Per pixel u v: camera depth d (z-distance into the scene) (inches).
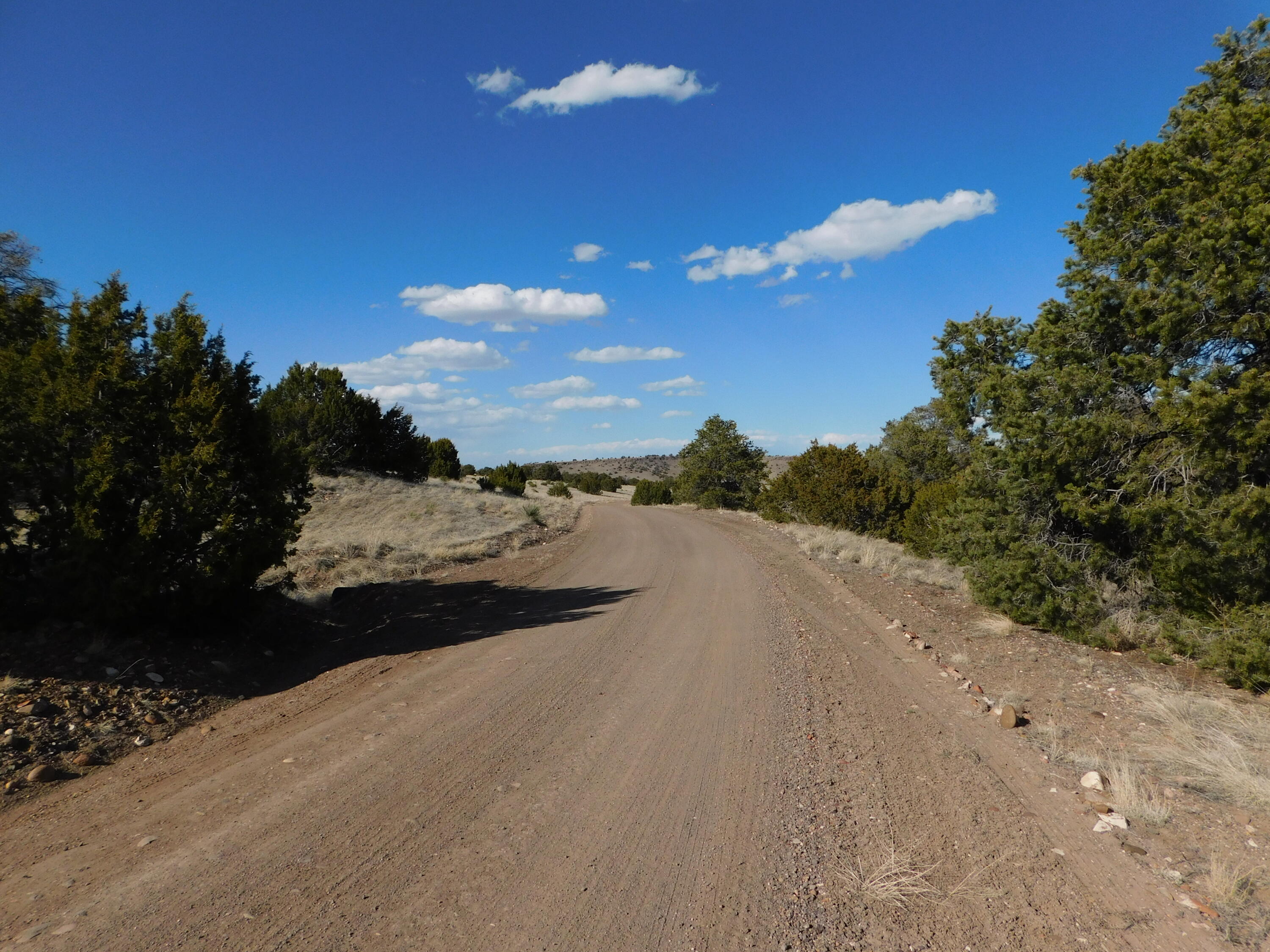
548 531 1011.3
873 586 544.4
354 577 554.6
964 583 523.8
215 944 124.9
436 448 1905.8
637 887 144.6
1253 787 184.1
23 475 296.4
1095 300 361.1
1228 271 306.5
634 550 805.9
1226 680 306.0
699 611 460.1
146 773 206.1
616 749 223.5
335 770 206.2
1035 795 186.9
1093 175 386.0
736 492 1733.5
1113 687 290.5
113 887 143.6
